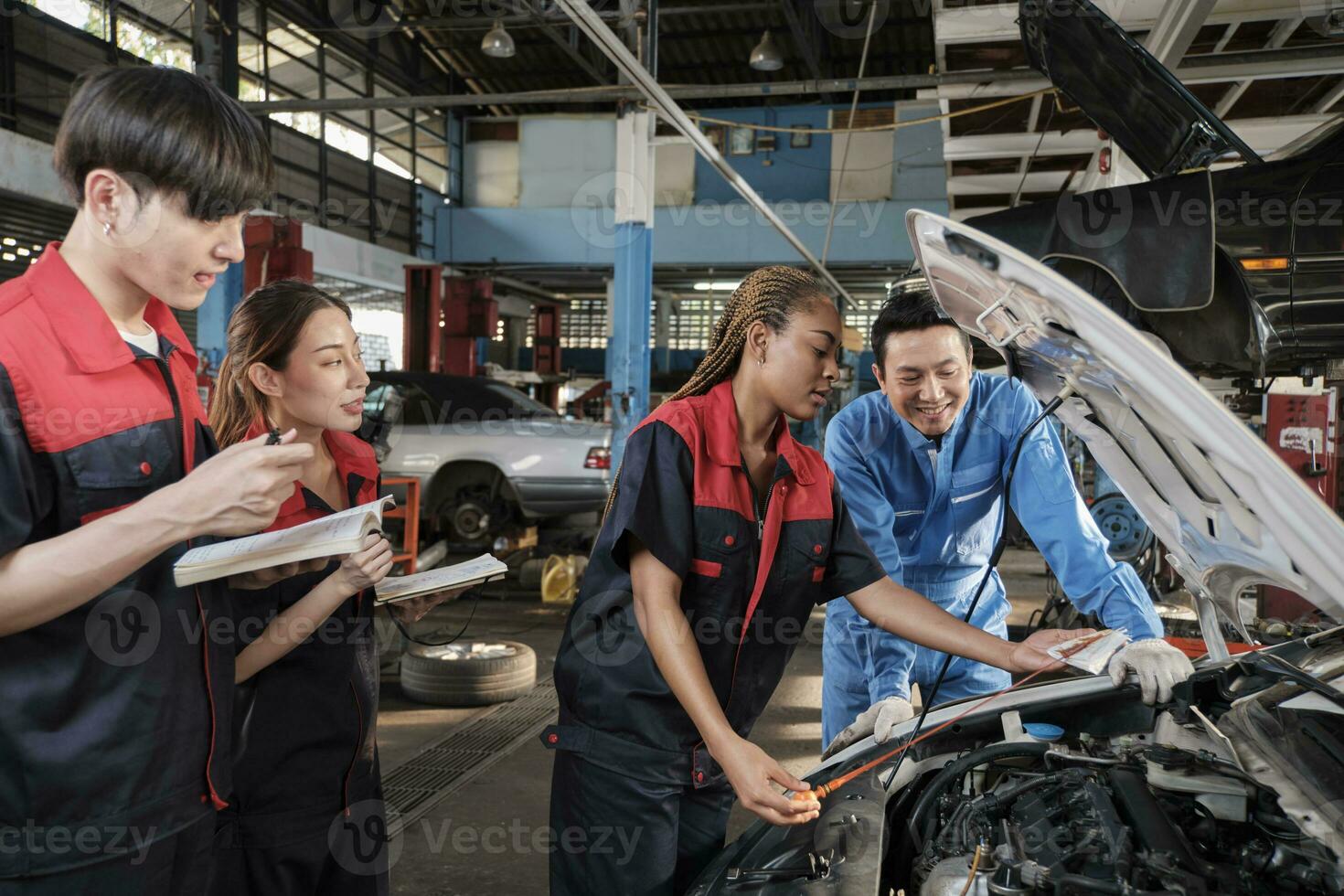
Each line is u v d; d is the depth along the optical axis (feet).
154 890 3.14
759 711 4.52
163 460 3.16
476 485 23.25
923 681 7.20
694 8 46.21
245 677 4.07
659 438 4.00
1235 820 3.84
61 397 2.82
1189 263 10.66
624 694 4.06
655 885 4.07
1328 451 14.30
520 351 69.87
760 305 3.91
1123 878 3.32
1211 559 4.20
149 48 39.55
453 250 62.03
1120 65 10.62
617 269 24.66
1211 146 11.09
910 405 6.16
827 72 58.44
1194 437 3.01
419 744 11.52
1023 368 4.36
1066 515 6.33
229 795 4.10
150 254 2.83
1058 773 4.29
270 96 48.29
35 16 34.99
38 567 2.57
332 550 3.23
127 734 3.02
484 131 63.57
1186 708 4.45
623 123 24.45
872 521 6.46
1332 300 11.23
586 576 4.28
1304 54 16.37
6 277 31.53
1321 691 4.14
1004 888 3.38
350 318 4.67
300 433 4.70
